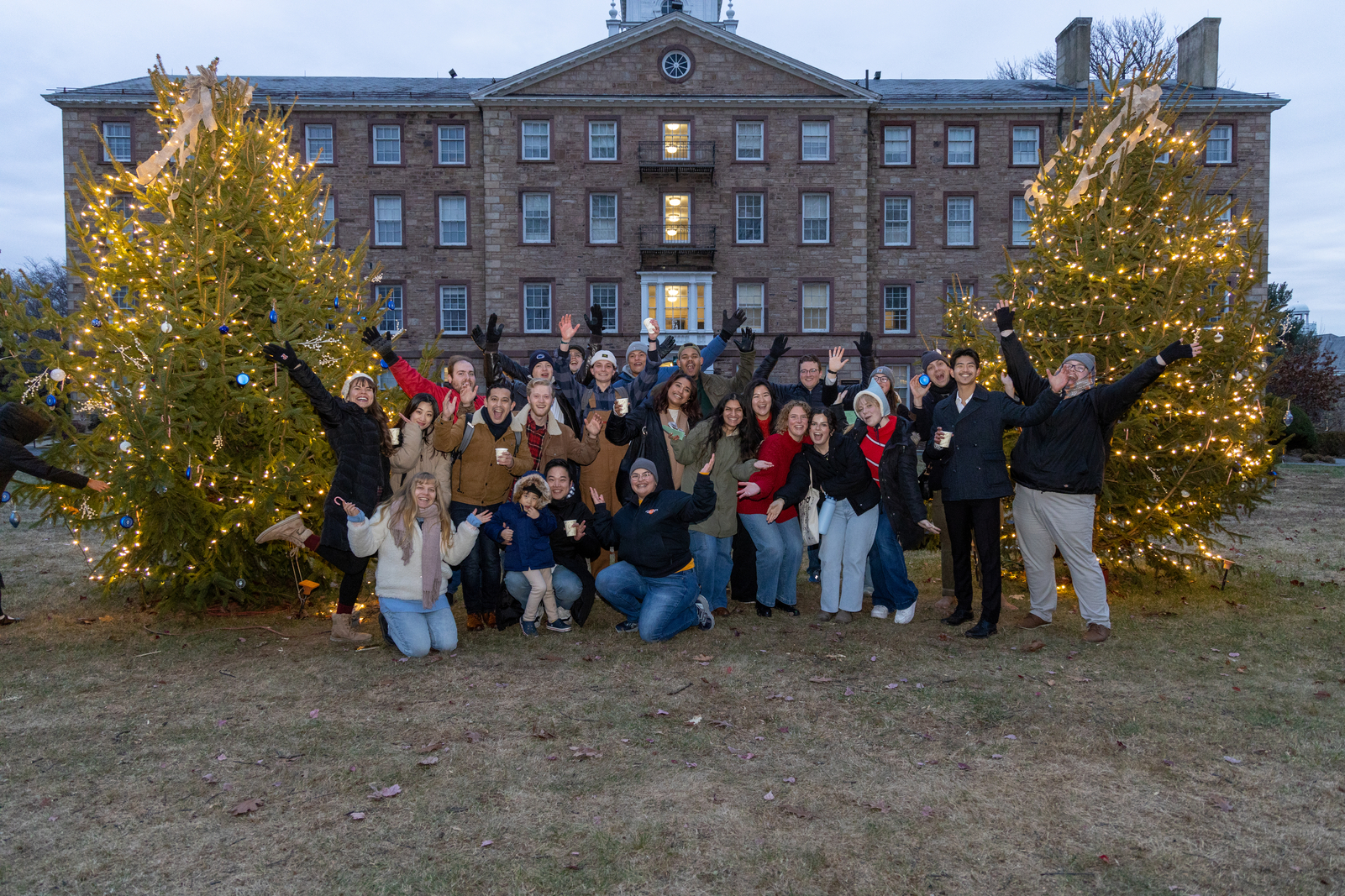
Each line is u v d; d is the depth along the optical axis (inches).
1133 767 156.7
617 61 1254.9
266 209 275.4
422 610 227.0
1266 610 273.4
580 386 314.3
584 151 1249.4
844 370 1273.4
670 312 1266.0
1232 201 288.8
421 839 129.7
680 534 242.1
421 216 1255.5
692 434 260.8
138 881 117.8
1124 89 300.8
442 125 1256.8
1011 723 178.5
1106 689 199.3
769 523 265.7
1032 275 310.3
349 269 294.7
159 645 235.8
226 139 274.7
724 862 123.2
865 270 1273.4
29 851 125.4
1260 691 197.5
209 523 253.0
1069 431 235.9
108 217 260.8
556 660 224.2
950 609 281.4
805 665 219.0
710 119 1259.2
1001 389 298.7
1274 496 639.8
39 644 235.1
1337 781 150.1
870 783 149.8
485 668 216.2
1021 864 122.8
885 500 251.4
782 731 174.1
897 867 122.0
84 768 155.0
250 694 196.1
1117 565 301.3
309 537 241.3
